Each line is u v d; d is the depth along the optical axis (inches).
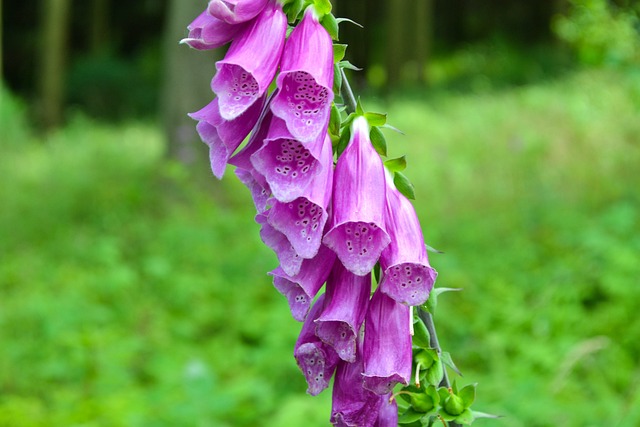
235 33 64.3
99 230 407.2
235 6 61.2
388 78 965.2
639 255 293.0
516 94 662.5
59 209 424.2
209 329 292.8
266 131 65.0
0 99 761.6
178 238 368.2
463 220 366.3
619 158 425.1
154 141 611.8
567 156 450.9
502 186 408.8
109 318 294.7
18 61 1183.6
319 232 62.0
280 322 273.6
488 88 760.3
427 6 963.3
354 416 70.3
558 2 1000.9
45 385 243.6
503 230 350.6
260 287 318.7
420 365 71.4
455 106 658.8
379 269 69.4
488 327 267.3
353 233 63.3
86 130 676.1
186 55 472.4
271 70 61.5
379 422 72.2
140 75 1051.3
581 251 312.5
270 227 66.5
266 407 215.9
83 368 250.7
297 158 62.3
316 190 62.2
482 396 214.5
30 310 290.7
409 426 73.4
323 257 66.9
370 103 740.0
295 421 192.5
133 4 1233.4
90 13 1166.3
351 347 66.5
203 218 404.5
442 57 1150.3
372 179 64.1
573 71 741.9
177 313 303.6
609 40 430.9
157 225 404.2
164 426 195.2
